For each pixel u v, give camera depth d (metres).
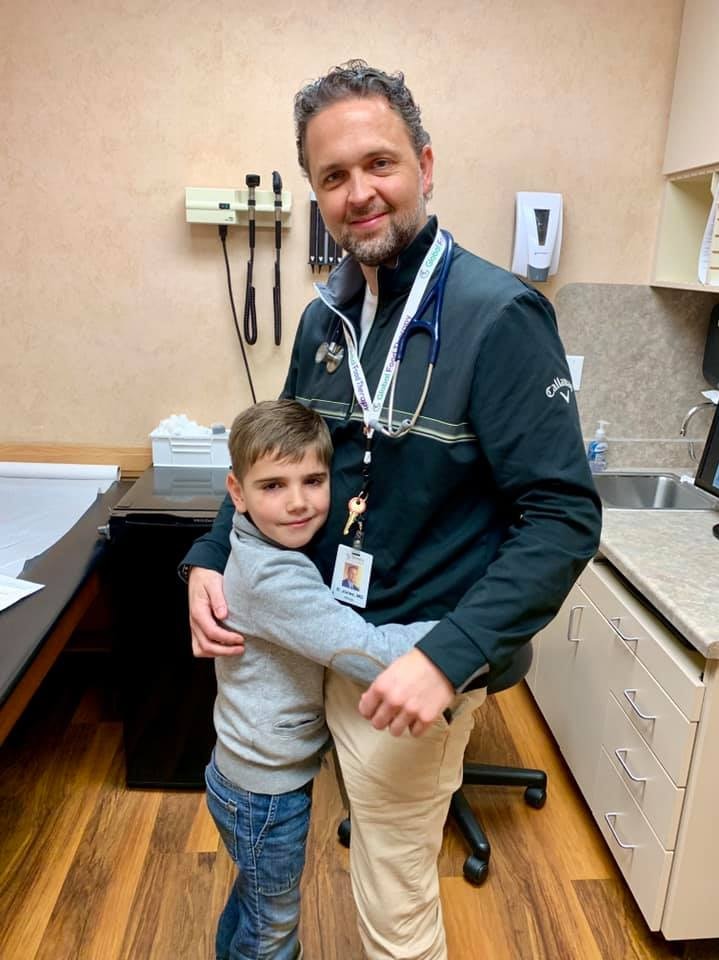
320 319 1.28
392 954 1.19
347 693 1.13
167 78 2.05
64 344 2.26
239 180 2.14
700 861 1.42
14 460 2.34
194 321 2.26
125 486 2.32
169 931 1.57
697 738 1.36
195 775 1.96
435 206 2.21
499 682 1.34
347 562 1.09
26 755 2.11
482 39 2.08
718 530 1.78
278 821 1.16
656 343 2.39
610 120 2.16
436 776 1.10
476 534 1.04
